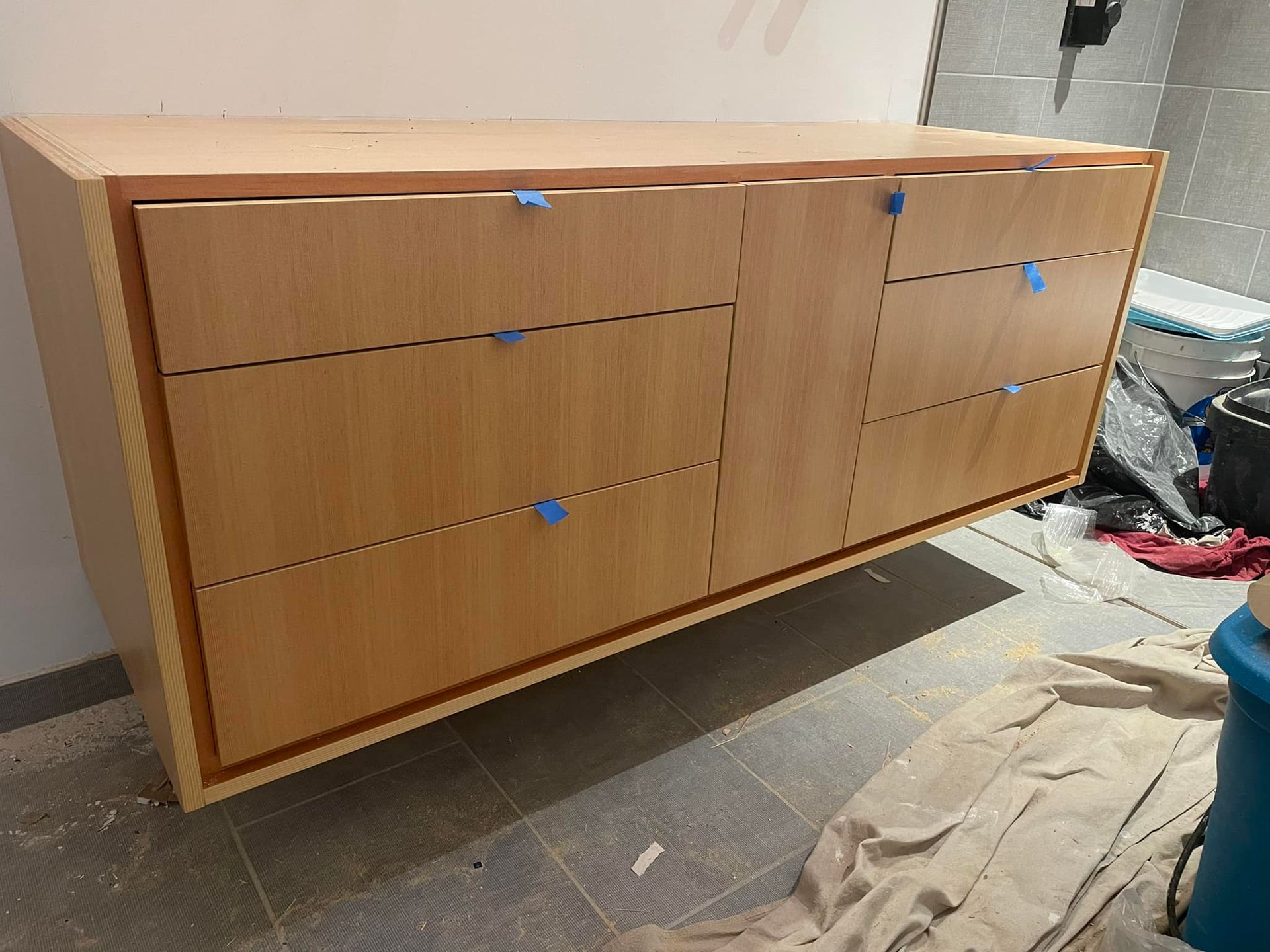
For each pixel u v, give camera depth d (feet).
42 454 4.24
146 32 3.89
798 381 4.28
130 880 3.75
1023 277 5.00
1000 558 6.59
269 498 2.97
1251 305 8.24
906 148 4.69
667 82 5.42
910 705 5.00
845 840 3.99
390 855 3.92
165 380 2.66
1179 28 8.39
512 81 4.88
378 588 3.34
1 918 3.56
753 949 3.48
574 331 3.47
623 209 3.41
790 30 5.77
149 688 3.31
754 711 4.91
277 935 3.54
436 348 3.15
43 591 4.43
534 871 3.88
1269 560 6.55
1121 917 3.47
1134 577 6.35
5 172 3.73
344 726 3.53
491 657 3.78
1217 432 6.91
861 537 5.02
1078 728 4.71
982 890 3.75
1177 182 8.79
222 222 2.61
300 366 2.89
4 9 3.60
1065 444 5.96
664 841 4.06
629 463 3.86
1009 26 6.92
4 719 4.43
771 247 3.90
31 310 3.96
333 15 4.26
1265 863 3.10
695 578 4.36
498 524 3.56
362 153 3.27
